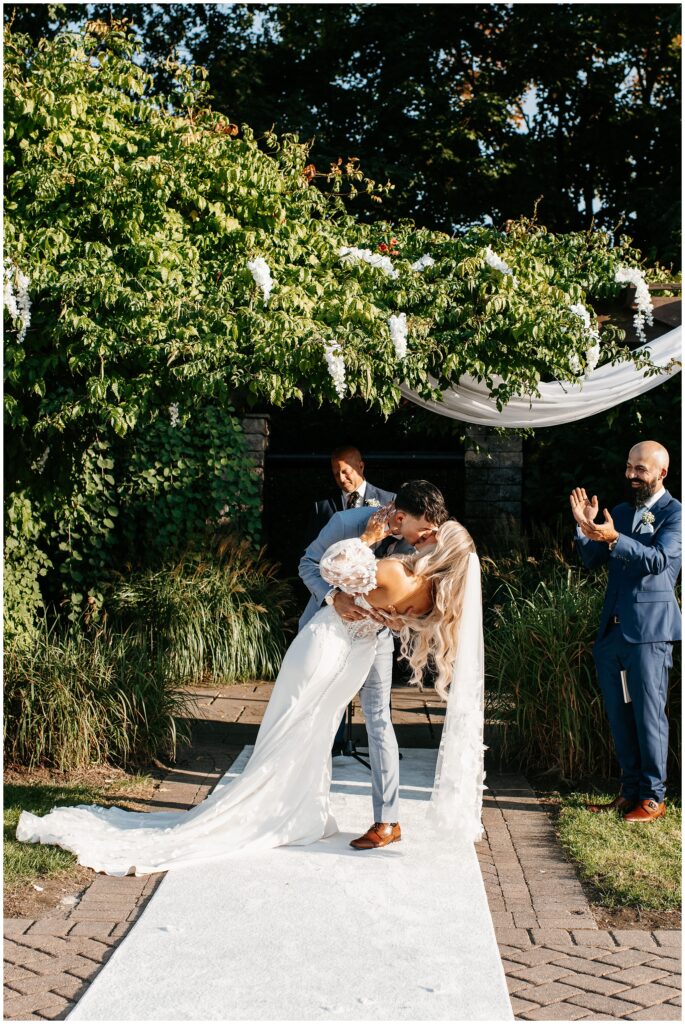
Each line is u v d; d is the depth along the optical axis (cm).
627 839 480
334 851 467
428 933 377
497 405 581
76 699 591
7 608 696
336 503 614
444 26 1354
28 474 674
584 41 1306
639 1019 319
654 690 504
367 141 1323
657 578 510
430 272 618
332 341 529
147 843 464
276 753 477
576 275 651
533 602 641
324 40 1327
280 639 913
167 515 994
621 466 926
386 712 484
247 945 366
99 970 351
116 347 542
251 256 600
